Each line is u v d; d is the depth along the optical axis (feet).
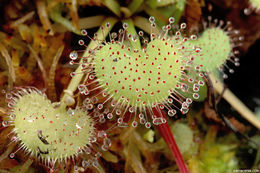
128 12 0.27
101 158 0.27
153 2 0.27
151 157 0.28
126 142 0.27
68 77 0.26
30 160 0.25
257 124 0.30
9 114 0.24
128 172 0.27
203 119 0.29
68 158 0.25
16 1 0.25
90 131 0.24
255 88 0.31
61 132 0.24
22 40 0.25
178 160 0.27
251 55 0.31
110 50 0.23
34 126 0.23
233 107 0.29
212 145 0.30
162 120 0.25
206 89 0.28
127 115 0.26
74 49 0.26
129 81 0.23
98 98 0.25
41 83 0.26
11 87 0.25
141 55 0.23
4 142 0.25
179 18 0.28
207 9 0.29
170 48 0.23
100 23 0.27
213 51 0.27
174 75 0.23
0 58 0.25
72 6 0.25
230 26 0.30
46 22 0.25
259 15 0.29
